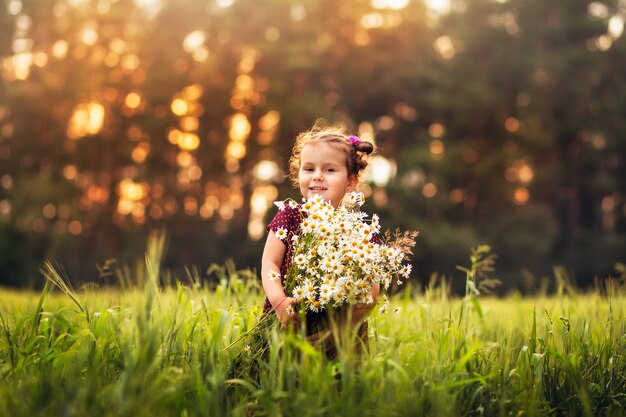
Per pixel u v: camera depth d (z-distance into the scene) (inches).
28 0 1222.3
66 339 118.1
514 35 1314.0
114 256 1083.9
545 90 1270.9
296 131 1123.3
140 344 88.1
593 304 157.6
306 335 108.0
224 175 1218.6
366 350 106.4
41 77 1221.1
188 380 95.0
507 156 1194.6
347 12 1221.7
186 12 1227.9
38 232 1107.3
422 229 1008.9
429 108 1237.1
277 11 1194.0
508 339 128.1
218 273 159.5
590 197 1311.5
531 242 1092.5
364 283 101.8
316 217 104.6
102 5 1238.3
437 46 1333.7
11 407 85.9
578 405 108.0
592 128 1221.1
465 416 98.7
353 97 1213.1
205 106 1207.6
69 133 1231.5
